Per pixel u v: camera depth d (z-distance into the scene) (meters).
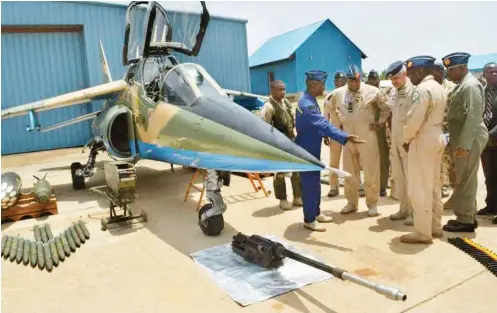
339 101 6.17
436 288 3.83
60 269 4.72
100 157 14.40
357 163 6.25
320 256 4.71
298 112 5.35
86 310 3.75
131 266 4.71
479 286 3.84
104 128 7.35
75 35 16.42
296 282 4.04
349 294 3.78
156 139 6.05
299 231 5.66
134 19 7.19
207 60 18.14
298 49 28.69
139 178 10.12
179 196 8.09
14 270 4.73
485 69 6.02
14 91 15.70
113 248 5.31
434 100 4.55
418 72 4.80
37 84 16.06
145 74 6.75
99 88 8.48
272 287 3.96
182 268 4.57
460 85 5.16
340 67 30.66
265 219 6.28
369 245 5.01
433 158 4.78
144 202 7.69
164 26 6.90
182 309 3.66
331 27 29.83
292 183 6.89
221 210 5.48
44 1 15.24
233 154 4.69
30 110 8.59
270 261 4.27
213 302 3.76
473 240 5.04
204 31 6.72
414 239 4.95
